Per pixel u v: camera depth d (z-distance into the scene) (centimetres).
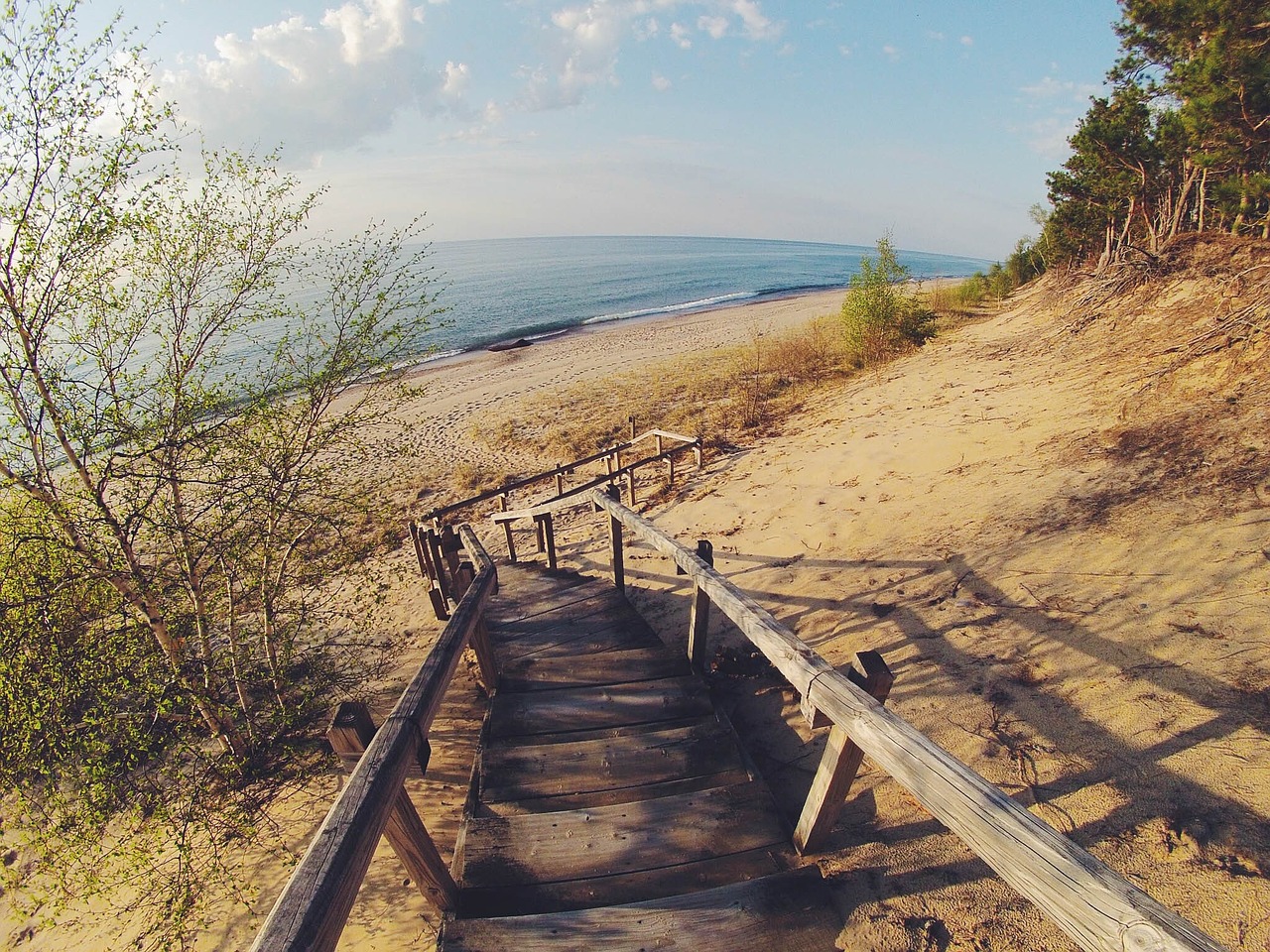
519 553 810
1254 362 563
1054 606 388
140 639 432
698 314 4012
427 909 310
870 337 1487
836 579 509
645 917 229
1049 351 1000
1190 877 221
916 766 183
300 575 549
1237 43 811
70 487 394
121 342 407
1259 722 270
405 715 229
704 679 403
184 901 367
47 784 413
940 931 226
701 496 812
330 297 504
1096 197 1505
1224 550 378
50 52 342
